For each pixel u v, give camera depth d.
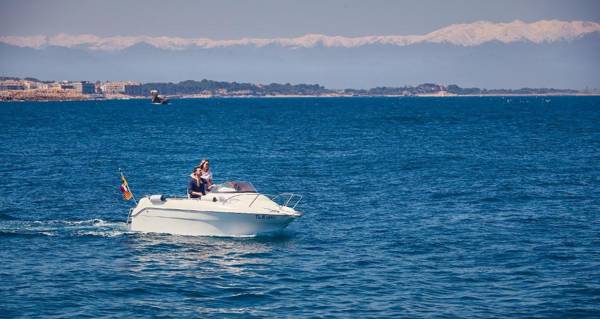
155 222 99.50
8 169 174.38
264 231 97.38
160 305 70.44
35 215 113.12
